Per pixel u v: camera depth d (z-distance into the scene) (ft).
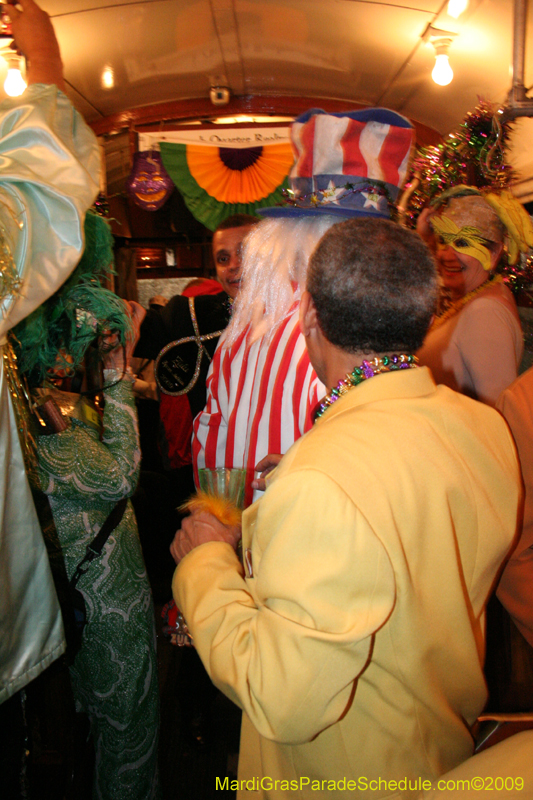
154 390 13.76
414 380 3.10
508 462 3.27
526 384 4.91
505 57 11.53
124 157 16.08
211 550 3.54
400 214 4.46
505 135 7.37
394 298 2.97
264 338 4.53
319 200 4.28
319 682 2.47
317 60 13.52
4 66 10.61
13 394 3.99
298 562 2.57
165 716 7.95
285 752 3.16
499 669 5.94
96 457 4.95
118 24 11.54
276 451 4.40
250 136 14.85
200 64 13.60
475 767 2.67
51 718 5.26
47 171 3.46
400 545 2.60
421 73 13.24
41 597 3.78
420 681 2.79
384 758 2.84
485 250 6.06
